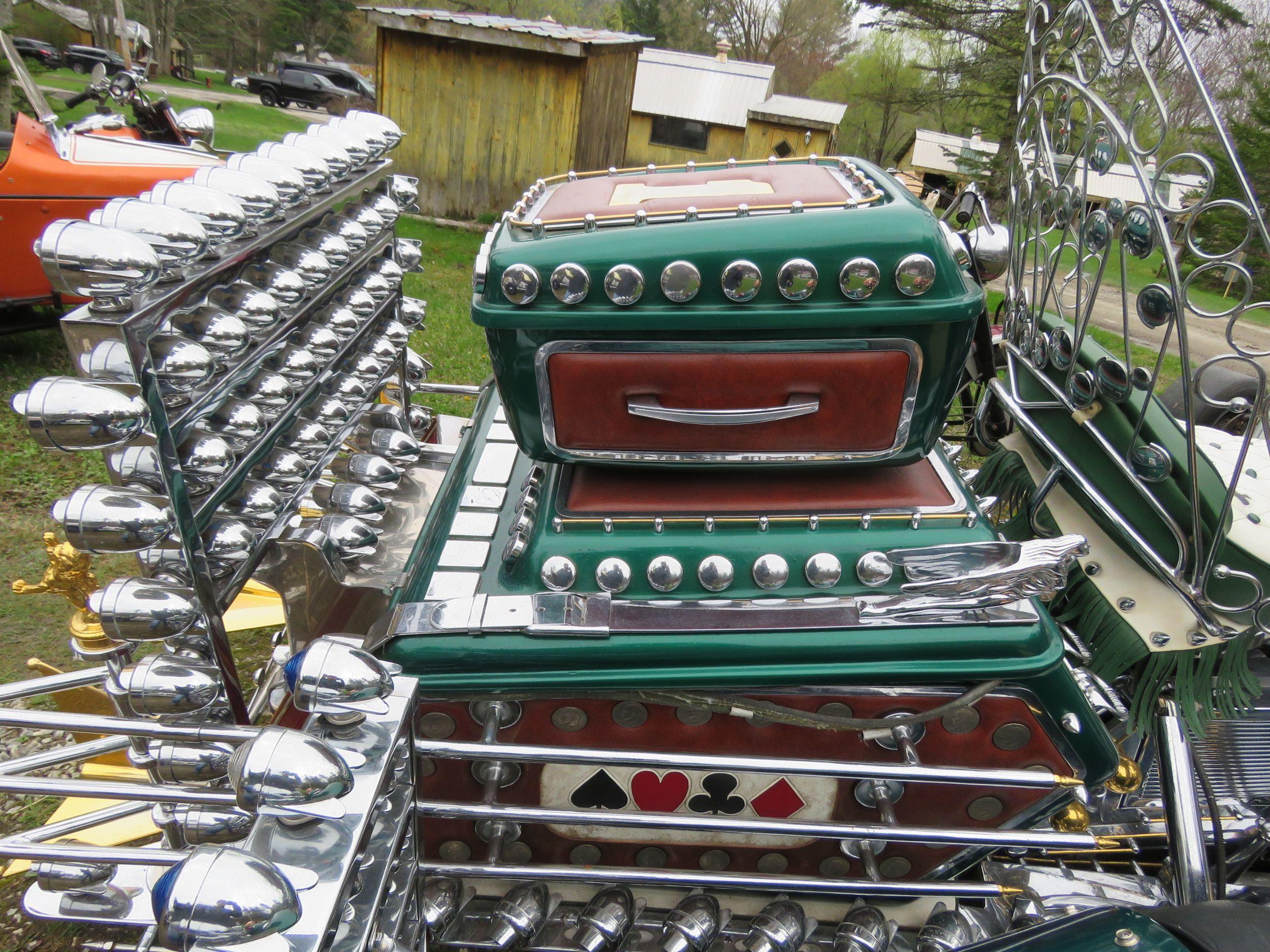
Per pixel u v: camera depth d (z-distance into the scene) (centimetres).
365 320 229
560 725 177
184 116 639
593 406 169
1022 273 229
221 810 158
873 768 153
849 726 165
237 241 167
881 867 191
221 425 163
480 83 1137
